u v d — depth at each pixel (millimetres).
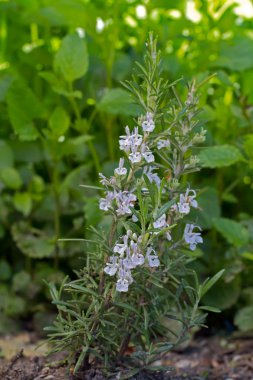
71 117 4066
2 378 2428
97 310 2143
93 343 2262
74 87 3967
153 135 2150
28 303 3668
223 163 3111
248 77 3730
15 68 4262
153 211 2064
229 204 4000
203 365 3086
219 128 3705
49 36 4152
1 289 3689
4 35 4465
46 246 3619
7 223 3818
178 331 3174
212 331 3529
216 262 3562
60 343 2227
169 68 3939
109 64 3840
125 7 4051
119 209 2096
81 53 3508
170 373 2736
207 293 3508
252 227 3441
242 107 3660
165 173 2410
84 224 3615
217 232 3760
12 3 4227
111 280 2148
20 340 3393
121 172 2098
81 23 3867
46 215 3771
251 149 3266
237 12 4516
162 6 3945
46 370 2439
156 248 2240
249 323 3275
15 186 3711
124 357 2357
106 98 3428
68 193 3719
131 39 4426
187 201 2186
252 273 3576
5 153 3857
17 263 3910
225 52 3900
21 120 3502
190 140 2256
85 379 2297
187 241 2195
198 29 4234
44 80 4195
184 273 2305
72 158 4027
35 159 3943
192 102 2244
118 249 2043
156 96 2188
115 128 4012
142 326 2236
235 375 2938
